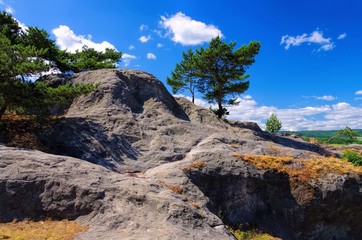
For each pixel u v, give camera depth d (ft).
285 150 83.66
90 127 70.54
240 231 59.57
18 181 41.52
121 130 74.84
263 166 68.49
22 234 34.65
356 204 67.82
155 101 97.30
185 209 43.29
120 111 81.00
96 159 62.18
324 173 69.77
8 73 57.67
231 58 130.72
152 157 70.59
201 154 70.33
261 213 64.90
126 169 63.57
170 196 46.19
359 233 70.44
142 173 63.67
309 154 83.61
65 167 47.11
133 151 71.00
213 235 40.73
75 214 40.75
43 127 64.69
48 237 34.47
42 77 93.66
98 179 46.19
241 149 79.46
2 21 99.14
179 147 76.89
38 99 60.29
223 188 64.28
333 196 65.57
